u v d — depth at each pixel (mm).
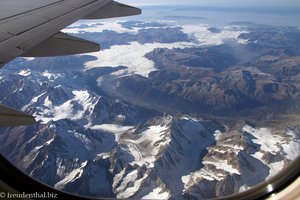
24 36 7172
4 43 6438
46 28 8188
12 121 4199
